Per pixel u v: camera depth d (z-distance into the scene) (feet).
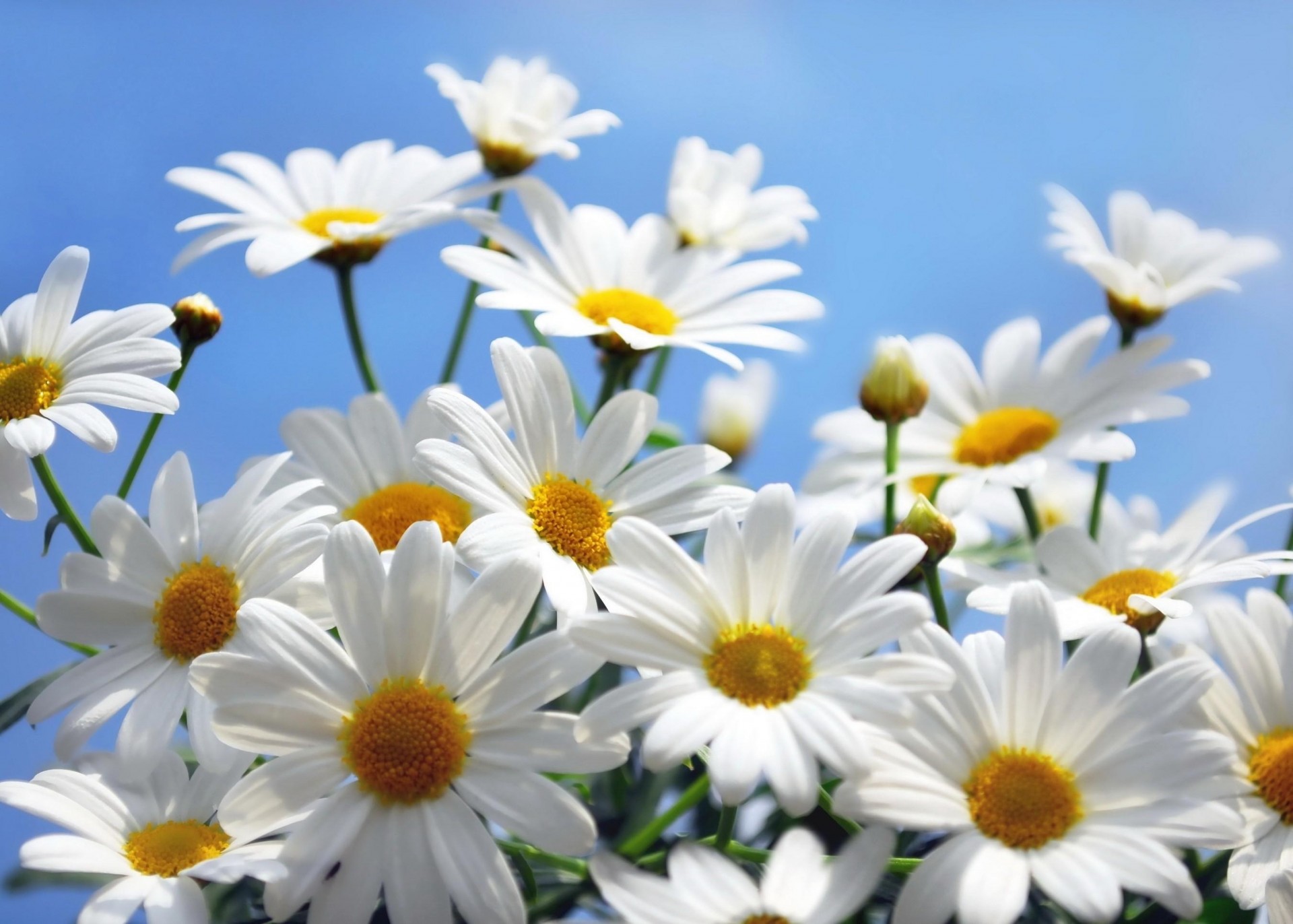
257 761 1.10
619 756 0.98
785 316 1.23
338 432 1.18
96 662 1.07
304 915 1.05
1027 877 0.95
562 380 1.12
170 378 1.19
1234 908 1.05
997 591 1.10
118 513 1.08
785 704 0.97
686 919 0.94
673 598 1.00
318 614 1.05
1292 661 1.07
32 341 1.11
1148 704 0.99
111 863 1.01
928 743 0.99
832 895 0.93
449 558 1.02
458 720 1.00
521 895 1.03
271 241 1.23
